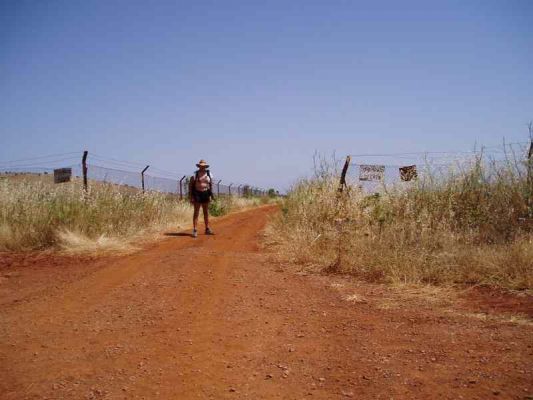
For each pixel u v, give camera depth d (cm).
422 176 931
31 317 498
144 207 1293
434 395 296
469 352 360
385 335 417
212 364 366
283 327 452
